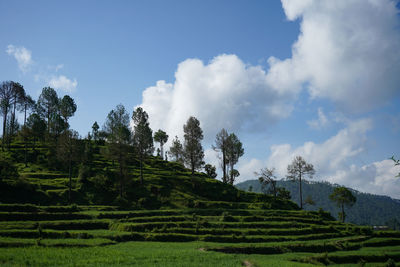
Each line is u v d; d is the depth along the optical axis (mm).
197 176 108438
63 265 29234
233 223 61281
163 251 37562
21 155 95625
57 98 122438
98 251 35688
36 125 101562
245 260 35562
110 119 95062
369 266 40938
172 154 118562
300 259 41562
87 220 55906
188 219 62281
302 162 98750
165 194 83000
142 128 92500
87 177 81875
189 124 99438
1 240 38031
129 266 29531
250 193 99312
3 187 66562
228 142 111625
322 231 62938
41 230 43812
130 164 106375
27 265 28578
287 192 106688
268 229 59000
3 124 100500
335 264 42031
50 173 84750
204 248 42562
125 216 62281
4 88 103375
